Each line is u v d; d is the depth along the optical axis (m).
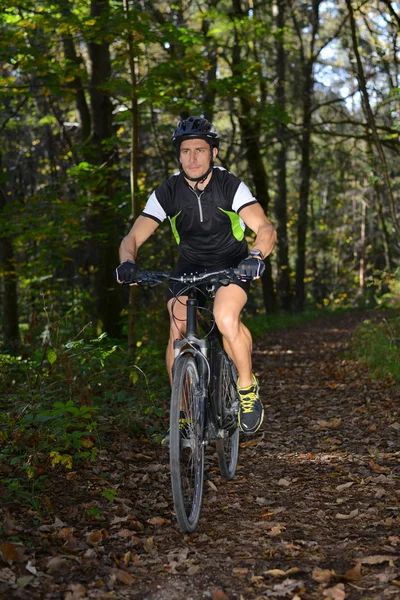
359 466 5.04
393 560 3.21
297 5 23.05
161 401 6.74
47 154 22.05
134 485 4.50
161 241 16.70
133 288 9.58
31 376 6.09
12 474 4.31
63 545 3.41
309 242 39.38
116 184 11.50
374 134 12.95
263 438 6.22
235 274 3.60
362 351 11.44
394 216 12.98
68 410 4.61
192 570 3.20
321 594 2.93
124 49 9.38
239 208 3.93
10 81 10.28
